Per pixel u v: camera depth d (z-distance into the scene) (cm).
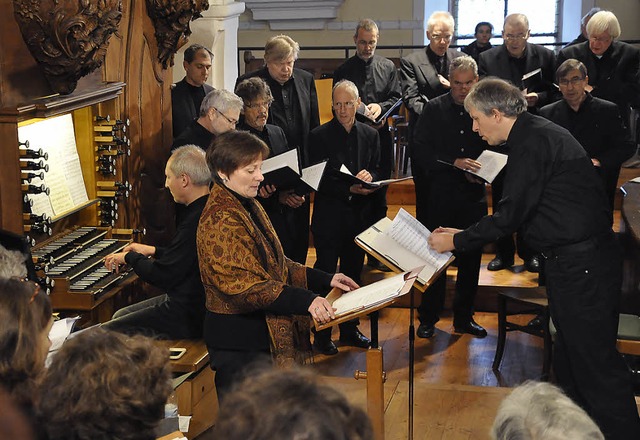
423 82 734
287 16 1114
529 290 554
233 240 355
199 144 522
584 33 845
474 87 421
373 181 591
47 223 415
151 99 547
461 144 587
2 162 401
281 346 359
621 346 443
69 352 181
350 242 591
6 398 175
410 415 380
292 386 129
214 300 369
